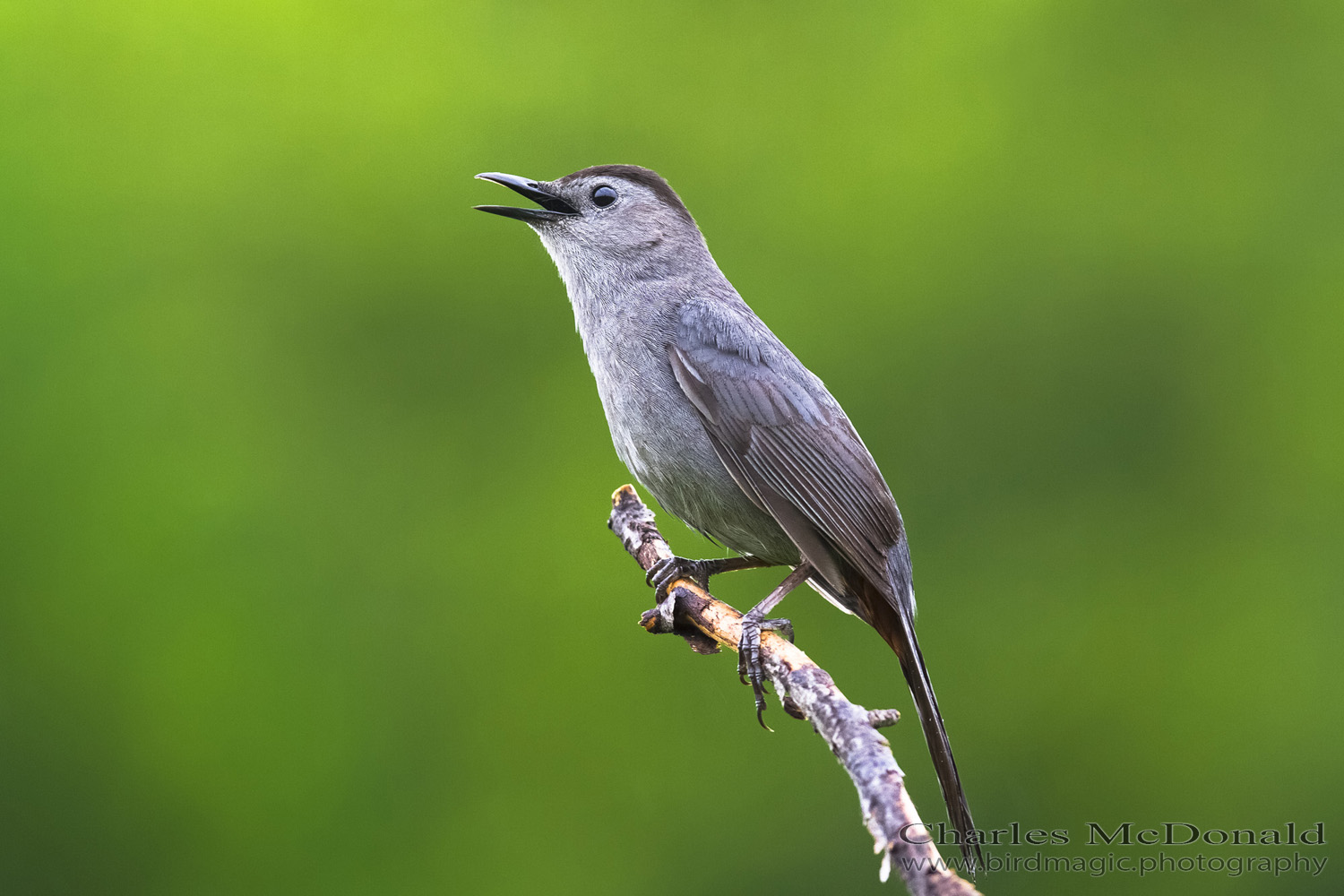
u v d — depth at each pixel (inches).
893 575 326.0
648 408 332.8
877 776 211.9
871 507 324.2
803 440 324.8
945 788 289.6
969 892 188.9
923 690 302.2
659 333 337.1
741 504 329.7
